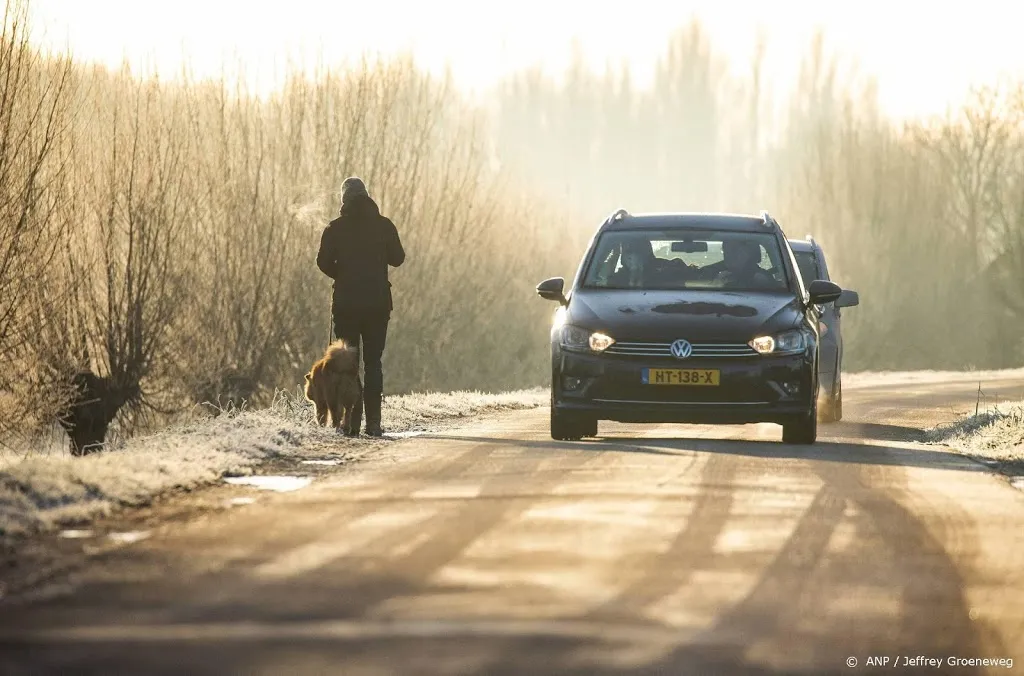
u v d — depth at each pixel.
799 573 24.67
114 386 71.88
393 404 63.94
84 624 20.36
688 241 52.41
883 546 27.52
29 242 61.28
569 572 24.34
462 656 18.62
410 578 23.73
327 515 30.52
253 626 20.27
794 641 19.88
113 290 72.06
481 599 22.14
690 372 47.03
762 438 52.69
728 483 36.03
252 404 85.94
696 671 18.14
